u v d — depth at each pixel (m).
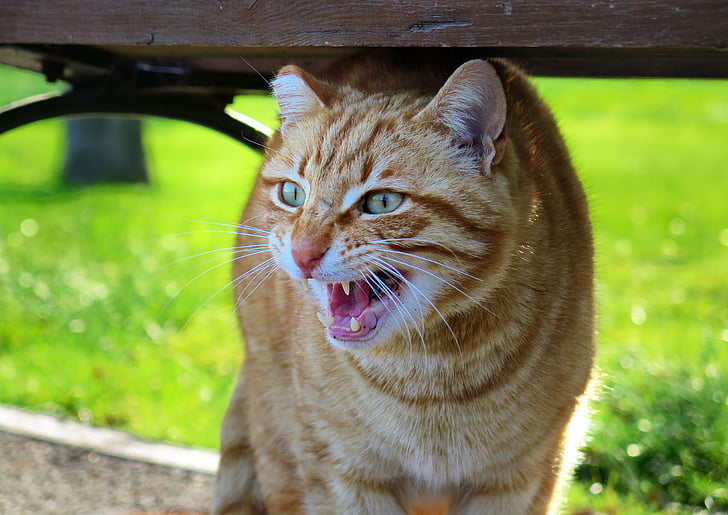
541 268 2.51
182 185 11.07
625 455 4.11
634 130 14.30
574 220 2.74
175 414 4.74
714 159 12.15
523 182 2.49
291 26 2.39
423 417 2.56
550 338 2.53
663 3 1.97
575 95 17.58
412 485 2.78
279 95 2.62
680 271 7.36
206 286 6.81
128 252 7.83
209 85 3.64
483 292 2.40
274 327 3.07
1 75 16.91
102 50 3.39
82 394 4.88
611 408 4.47
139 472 4.13
